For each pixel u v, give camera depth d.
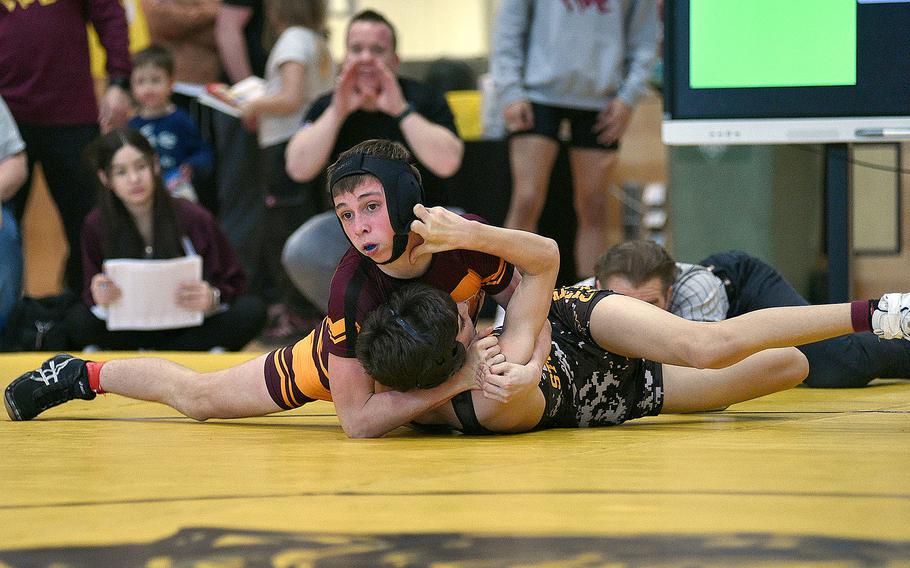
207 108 15.74
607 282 6.37
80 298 12.50
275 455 4.65
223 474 4.09
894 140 8.97
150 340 11.87
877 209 15.32
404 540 2.88
